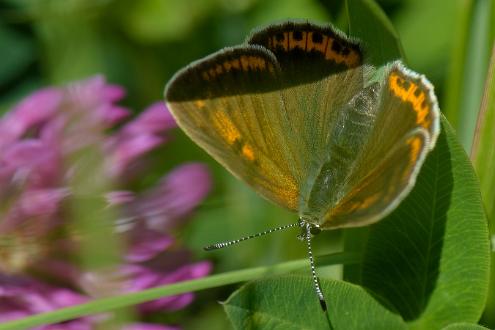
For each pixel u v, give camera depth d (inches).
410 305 11.8
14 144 12.4
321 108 12.0
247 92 12.0
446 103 12.3
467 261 11.7
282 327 11.6
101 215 11.3
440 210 11.7
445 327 11.6
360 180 11.7
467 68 12.2
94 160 11.4
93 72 11.3
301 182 12.0
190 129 11.9
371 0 11.8
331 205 11.9
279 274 11.7
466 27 12.2
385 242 11.8
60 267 12.2
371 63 11.9
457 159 11.6
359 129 11.9
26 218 12.2
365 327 11.7
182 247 12.7
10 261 12.2
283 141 12.0
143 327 12.6
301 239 12.0
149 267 12.6
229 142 12.0
